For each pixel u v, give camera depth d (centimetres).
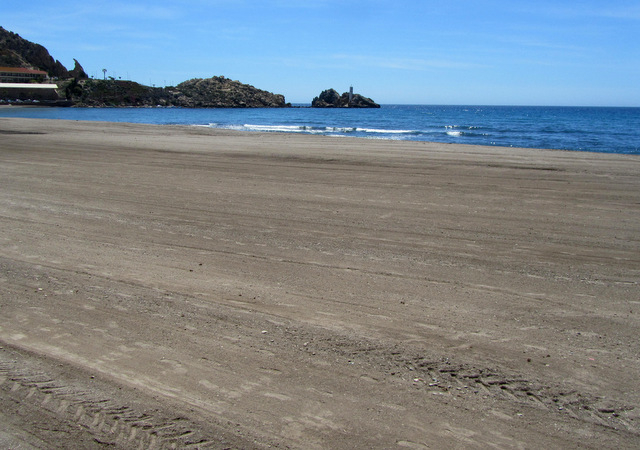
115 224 867
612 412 356
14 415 345
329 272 634
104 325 480
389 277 617
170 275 619
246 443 317
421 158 1770
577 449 318
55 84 15812
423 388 380
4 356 421
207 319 494
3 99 13650
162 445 314
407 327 481
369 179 1344
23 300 536
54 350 432
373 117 9131
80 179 1317
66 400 360
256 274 625
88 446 314
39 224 862
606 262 684
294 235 805
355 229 844
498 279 613
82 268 640
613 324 493
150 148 2055
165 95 18275
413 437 326
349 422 339
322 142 2433
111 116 7644
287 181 1309
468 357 426
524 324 491
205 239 781
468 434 330
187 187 1219
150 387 378
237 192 1160
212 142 2367
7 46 19775
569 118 9125
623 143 3044
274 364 412
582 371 407
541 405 362
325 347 440
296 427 334
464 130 4550
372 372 401
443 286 588
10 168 1489
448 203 1055
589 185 1268
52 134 2678
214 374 396
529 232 834
